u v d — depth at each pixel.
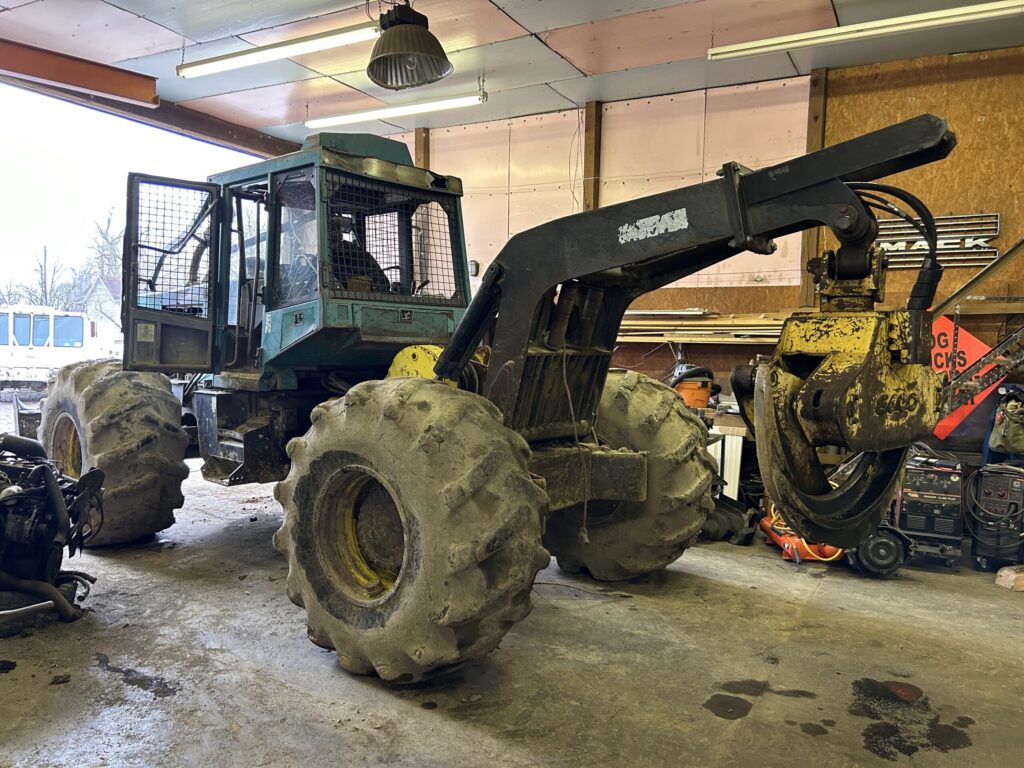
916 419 2.29
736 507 4.92
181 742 2.27
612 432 3.68
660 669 2.84
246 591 3.62
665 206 2.33
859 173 2.03
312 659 2.87
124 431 4.12
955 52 6.02
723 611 3.51
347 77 7.08
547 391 3.02
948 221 5.99
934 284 2.18
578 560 3.91
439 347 3.46
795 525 2.23
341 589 2.69
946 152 1.92
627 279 3.08
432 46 4.85
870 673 2.85
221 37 6.25
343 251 3.53
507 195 8.21
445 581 2.38
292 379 3.88
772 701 2.60
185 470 4.30
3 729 2.32
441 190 3.88
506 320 2.69
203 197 4.00
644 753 2.25
